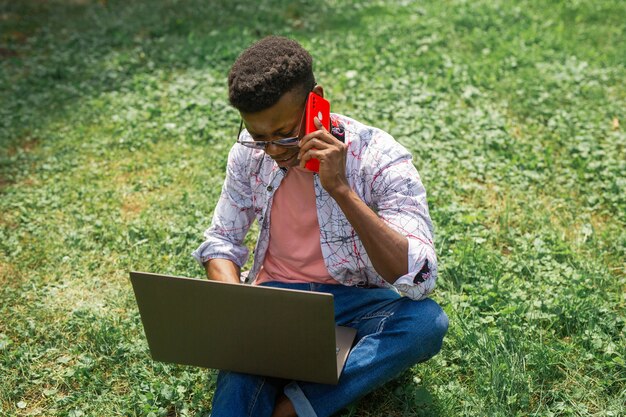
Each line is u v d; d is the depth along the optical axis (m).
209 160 5.61
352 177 3.04
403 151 3.08
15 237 4.74
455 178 5.20
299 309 2.67
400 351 2.95
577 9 8.46
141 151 5.83
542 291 3.95
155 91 6.79
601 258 4.31
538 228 4.66
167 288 2.80
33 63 7.69
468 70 6.87
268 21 8.47
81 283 4.30
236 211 3.34
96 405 3.36
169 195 5.20
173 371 3.54
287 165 2.99
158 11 8.92
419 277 2.90
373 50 7.35
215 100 6.48
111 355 3.67
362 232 2.84
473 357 3.48
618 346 3.51
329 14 8.65
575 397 3.26
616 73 6.84
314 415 2.93
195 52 7.55
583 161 5.35
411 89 6.54
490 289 3.96
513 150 5.56
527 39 7.62
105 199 5.17
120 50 7.93
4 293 4.21
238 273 3.36
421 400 3.20
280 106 2.76
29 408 3.42
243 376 2.99
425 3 8.84
